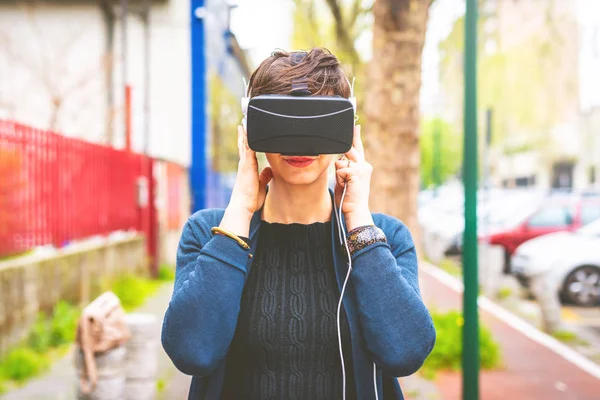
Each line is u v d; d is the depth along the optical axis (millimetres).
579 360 5938
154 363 3525
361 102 8023
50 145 6395
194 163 11188
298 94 1414
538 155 33156
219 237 1423
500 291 10016
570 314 8242
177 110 13070
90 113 12641
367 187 1522
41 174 6129
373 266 1425
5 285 5039
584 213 11008
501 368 5617
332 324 1445
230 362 1469
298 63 1476
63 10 12922
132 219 9703
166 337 1396
